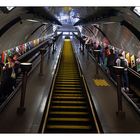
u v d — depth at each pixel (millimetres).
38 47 19453
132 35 9125
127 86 9742
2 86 8609
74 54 18641
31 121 5539
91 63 14352
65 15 18016
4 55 9719
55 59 15641
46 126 5891
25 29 12695
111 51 12438
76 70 13477
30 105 6707
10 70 9195
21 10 7652
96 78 10453
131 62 10422
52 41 18484
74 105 7781
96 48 18078
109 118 5883
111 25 11578
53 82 9688
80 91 9336
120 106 6066
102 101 7285
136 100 8680
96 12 9531
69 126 6035
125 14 7434
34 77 10352
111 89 8711
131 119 5895
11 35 10414
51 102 7734
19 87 8516
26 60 14680
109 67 11328
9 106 6652
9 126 5246
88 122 6418
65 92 9211
